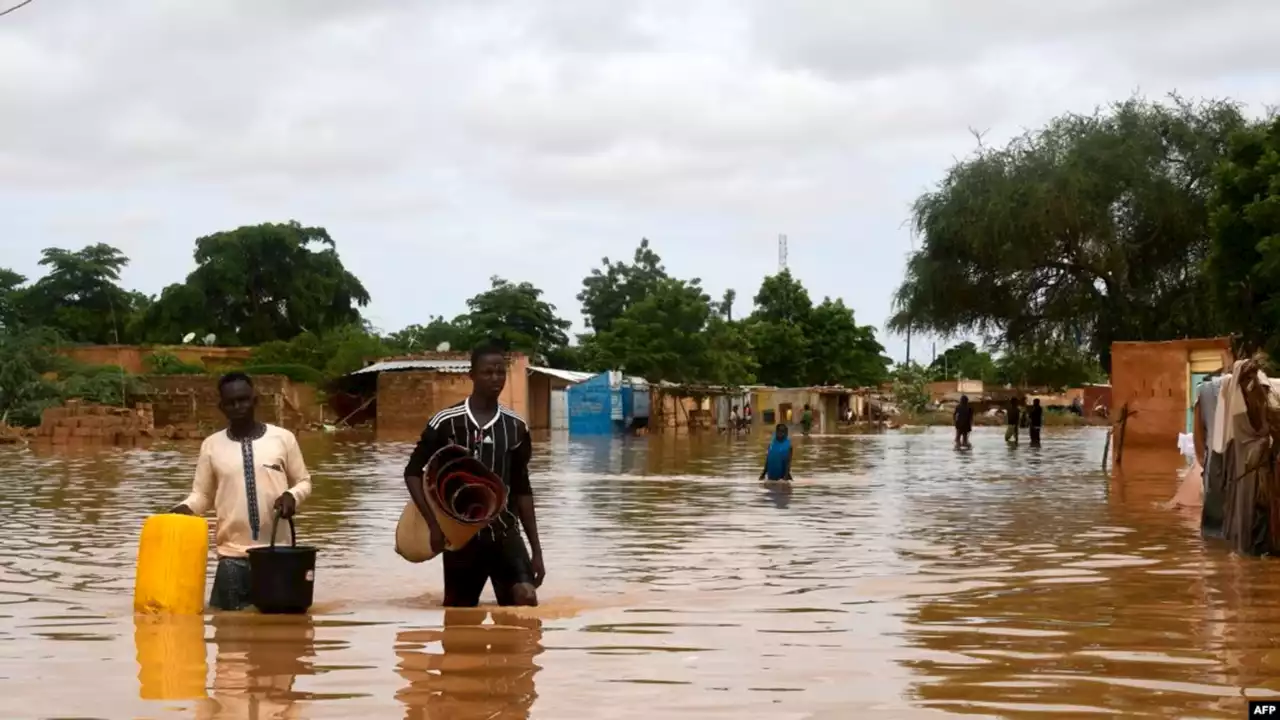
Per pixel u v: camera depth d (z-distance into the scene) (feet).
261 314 250.98
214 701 16.17
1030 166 131.75
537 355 232.53
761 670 18.06
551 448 113.80
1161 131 134.41
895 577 28.53
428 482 23.88
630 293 276.41
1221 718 15.21
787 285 285.64
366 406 180.45
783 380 272.51
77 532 38.88
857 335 291.58
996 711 15.60
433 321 274.57
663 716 15.31
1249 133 97.09
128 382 151.33
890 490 57.72
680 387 198.80
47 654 19.39
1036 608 23.73
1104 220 127.85
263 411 162.91
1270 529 31.50
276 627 21.86
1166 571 28.99
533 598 24.41
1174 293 132.98
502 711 15.58
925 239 140.97
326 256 262.26
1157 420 85.10
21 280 234.99
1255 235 90.74
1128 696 16.35
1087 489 57.21
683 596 25.91
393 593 26.84
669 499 52.90
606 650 19.58
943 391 354.33
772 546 35.40
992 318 144.36
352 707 15.80
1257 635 20.72
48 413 115.96
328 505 49.47
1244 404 32.35
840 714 15.43
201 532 23.89
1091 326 141.69
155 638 20.79
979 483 62.44
